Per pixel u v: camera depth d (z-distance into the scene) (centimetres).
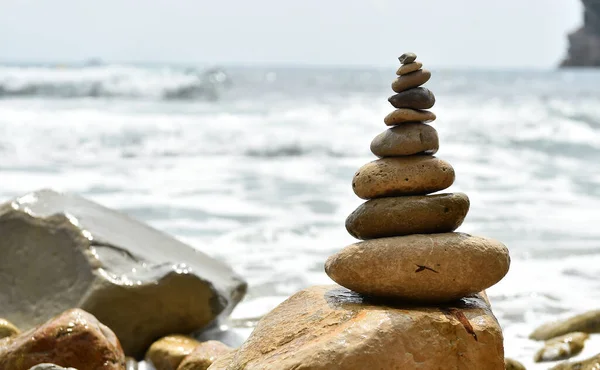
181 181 1232
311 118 2172
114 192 1116
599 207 1067
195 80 3020
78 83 2695
